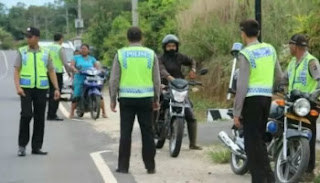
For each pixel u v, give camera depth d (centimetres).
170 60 1064
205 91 1859
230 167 921
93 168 927
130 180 838
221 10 1911
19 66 1026
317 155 964
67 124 1464
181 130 994
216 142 1145
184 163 961
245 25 735
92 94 1555
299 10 1655
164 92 1040
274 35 1756
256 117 721
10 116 1620
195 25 1945
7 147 1129
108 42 3159
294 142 756
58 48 1555
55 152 1073
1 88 2733
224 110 1481
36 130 1050
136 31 888
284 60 1334
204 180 836
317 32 999
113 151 1080
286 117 753
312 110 756
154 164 886
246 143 728
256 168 725
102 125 1441
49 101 1520
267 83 723
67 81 2008
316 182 786
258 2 1045
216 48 1886
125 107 881
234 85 909
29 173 897
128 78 875
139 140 1191
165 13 2611
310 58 802
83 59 1594
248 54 719
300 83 809
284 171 766
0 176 879
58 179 854
